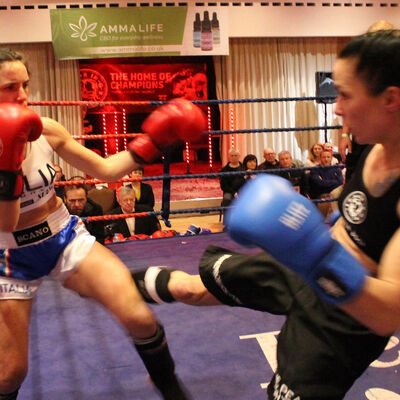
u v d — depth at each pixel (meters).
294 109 8.59
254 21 7.97
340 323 1.06
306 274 0.80
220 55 8.09
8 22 7.36
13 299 1.39
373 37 0.89
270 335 2.25
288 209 0.79
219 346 2.16
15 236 1.42
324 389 1.06
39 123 1.24
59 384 1.90
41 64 7.70
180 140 1.55
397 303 0.79
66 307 2.62
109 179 1.61
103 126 8.70
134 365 2.02
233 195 6.37
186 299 1.33
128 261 3.36
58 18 7.35
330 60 8.60
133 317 1.40
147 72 8.51
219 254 1.32
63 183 3.29
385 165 1.01
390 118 0.91
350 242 1.10
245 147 8.52
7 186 1.18
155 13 7.52
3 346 1.36
